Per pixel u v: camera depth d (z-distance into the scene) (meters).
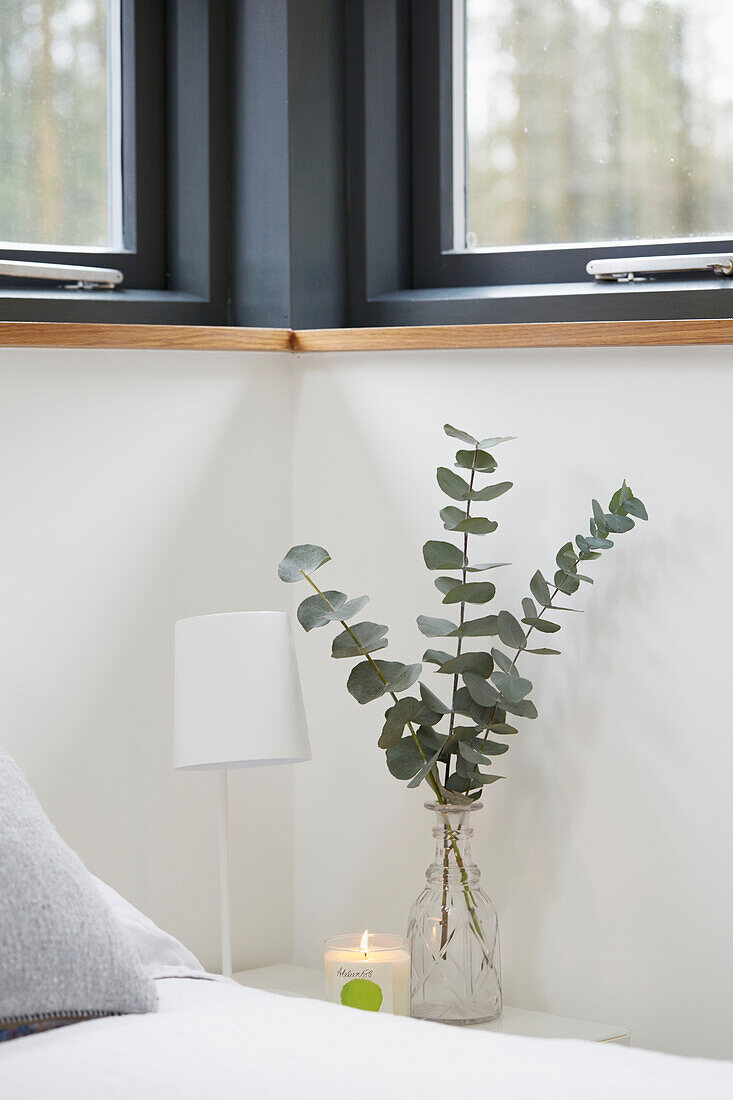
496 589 1.85
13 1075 1.09
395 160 2.15
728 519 1.74
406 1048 1.17
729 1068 1.13
